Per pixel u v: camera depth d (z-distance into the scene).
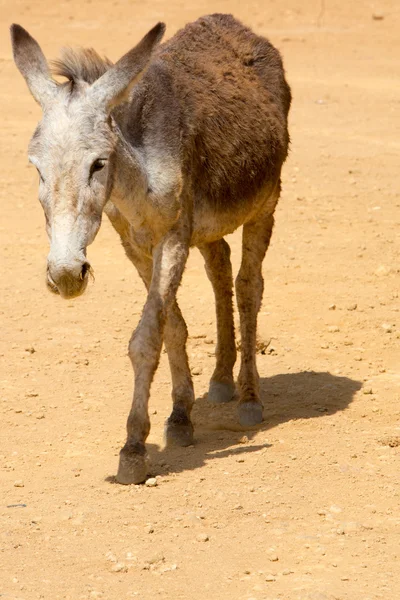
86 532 16.36
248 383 21.94
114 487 18.25
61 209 16.08
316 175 43.91
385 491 17.83
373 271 31.83
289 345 26.28
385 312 28.36
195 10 89.12
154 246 19.34
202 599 14.09
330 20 85.38
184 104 19.88
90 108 16.58
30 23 86.62
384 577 14.66
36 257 34.25
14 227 37.72
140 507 17.30
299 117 55.75
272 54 24.08
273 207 23.38
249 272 22.66
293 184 42.53
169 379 24.50
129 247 20.58
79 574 14.92
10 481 18.72
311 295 29.75
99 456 19.95
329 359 25.34
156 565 15.14
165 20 86.62
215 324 27.98
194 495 17.73
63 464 19.55
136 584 14.59
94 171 16.44
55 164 16.14
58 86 17.06
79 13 89.19
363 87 63.66
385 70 69.00
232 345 23.52
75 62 17.64
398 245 34.31
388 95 61.34
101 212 16.75
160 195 18.62
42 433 21.11
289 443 20.17
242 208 21.55
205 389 23.98
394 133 51.94
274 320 27.92
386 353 25.61
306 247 34.31
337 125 53.88
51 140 16.27
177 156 18.98
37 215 39.38
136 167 18.05
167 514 16.97
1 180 44.25
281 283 30.81
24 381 24.05
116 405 22.64
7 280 31.92
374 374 24.23
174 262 19.06
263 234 23.00
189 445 20.45
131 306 29.58
